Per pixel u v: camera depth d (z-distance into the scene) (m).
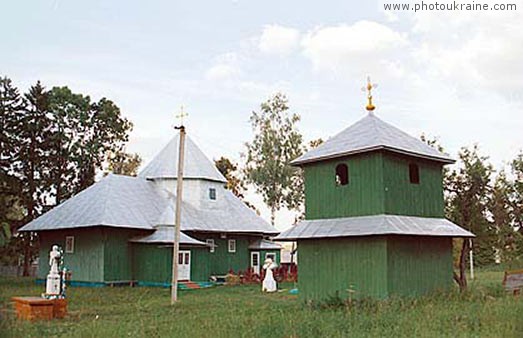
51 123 51.66
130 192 38.09
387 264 18.28
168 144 42.56
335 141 21.23
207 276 36.56
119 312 19.47
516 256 39.88
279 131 56.09
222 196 42.44
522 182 39.00
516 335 10.67
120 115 57.53
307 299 20.28
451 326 12.15
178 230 23.53
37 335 12.96
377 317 13.56
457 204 29.38
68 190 51.00
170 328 13.20
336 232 19.33
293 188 55.50
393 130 21.19
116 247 34.56
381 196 19.02
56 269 19.89
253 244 42.88
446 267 20.59
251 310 18.36
